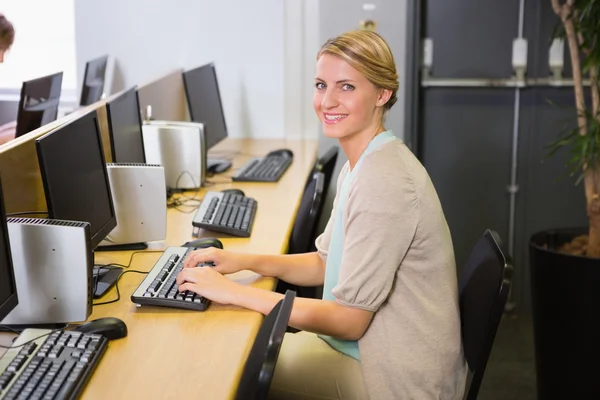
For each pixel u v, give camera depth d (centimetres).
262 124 423
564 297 294
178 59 419
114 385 151
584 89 379
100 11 416
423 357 186
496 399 314
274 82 417
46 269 177
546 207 397
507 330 384
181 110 414
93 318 183
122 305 191
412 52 376
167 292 192
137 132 289
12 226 175
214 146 400
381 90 191
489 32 380
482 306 187
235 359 163
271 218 278
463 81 381
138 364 160
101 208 217
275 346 140
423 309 186
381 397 187
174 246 236
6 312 160
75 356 157
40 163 184
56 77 323
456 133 395
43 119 315
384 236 179
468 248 407
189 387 151
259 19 410
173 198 306
